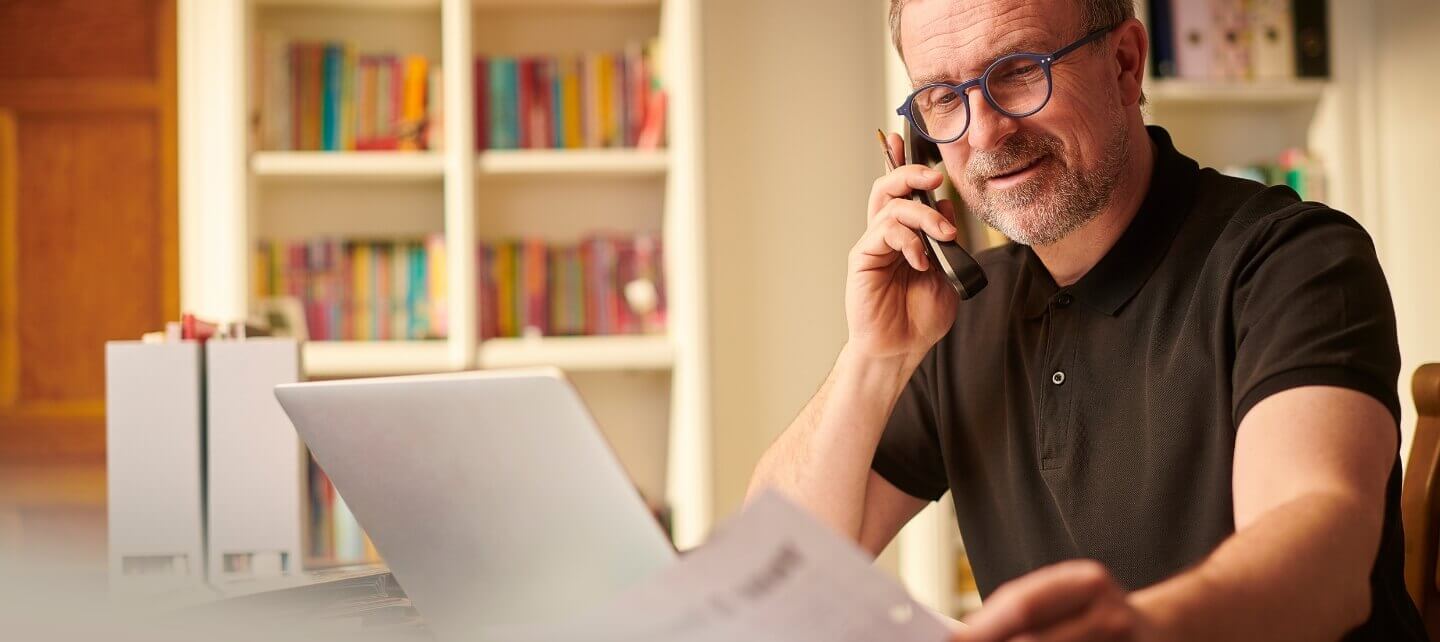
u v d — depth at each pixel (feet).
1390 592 3.44
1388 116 9.52
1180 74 9.49
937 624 1.78
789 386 10.59
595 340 9.27
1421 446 4.06
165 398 4.35
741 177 10.62
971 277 4.12
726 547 1.82
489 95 9.30
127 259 9.45
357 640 2.84
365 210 9.78
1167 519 3.82
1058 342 4.19
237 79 8.71
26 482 9.34
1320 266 3.33
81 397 9.38
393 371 8.96
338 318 9.14
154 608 3.25
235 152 8.71
